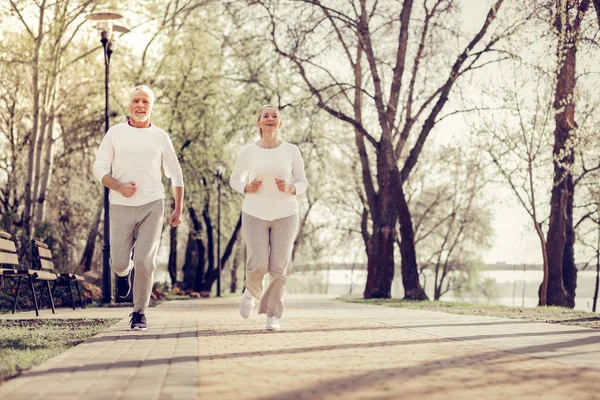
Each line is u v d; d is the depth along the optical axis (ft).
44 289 46.19
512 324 27.96
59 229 96.22
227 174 104.47
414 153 71.00
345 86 81.00
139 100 23.66
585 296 139.54
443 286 149.38
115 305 49.11
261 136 24.88
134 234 23.91
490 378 13.32
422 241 140.15
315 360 15.78
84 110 89.30
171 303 60.08
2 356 16.19
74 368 14.17
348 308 45.44
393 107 72.13
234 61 81.10
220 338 20.98
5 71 79.20
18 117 87.51
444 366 14.89
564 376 13.65
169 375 13.25
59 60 70.90
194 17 86.99
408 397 11.26
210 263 112.47
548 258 67.10
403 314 35.88
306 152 96.27
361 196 118.93
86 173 95.81
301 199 136.05
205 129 94.27
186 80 92.58
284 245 24.22
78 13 70.95
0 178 94.68
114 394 11.19
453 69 69.21
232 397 11.09
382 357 16.37
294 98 89.25
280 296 24.39
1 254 31.83
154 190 23.53
